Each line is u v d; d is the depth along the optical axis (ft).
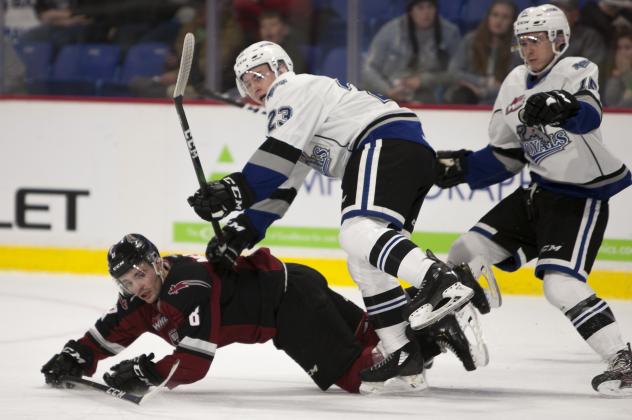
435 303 37.91
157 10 82.94
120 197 76.59
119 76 83.97
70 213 77.20
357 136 41.14
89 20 83.76
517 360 50.39
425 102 78.43
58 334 56.13
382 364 40.93
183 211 75.77
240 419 37.17
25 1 83.25
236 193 39.96
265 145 40.40
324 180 72.95
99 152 76.59
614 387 40.88
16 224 78.18
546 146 44.52
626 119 68.90
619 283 68.85
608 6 74.23
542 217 44.83
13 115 77.51
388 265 39.19
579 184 44.29
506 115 46.57
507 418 37.58
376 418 37.47
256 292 40.57
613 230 68.80
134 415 37.58
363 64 79.00
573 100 39.96
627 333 57.06
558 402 40.68
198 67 81.35
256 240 43.11
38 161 77.46
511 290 70.64
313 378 41.93
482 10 76.84
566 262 42.98
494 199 70.44
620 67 74.49
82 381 41.37
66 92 84.33
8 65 83.25
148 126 75.77
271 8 78.95
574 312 42.42
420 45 77.77
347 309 43.50
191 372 39.14
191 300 38.75
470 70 77.51
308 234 73.61
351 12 77.15
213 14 78.74
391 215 39.91
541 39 44.11
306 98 40.78
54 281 73.97
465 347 41.45
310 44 79.71
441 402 40.47
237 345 53.62
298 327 41.11
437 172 50.44
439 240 71.67
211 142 75.10
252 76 42.65
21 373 45.68
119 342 41.70
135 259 38.29
